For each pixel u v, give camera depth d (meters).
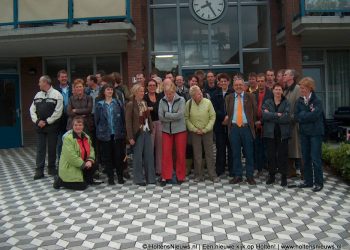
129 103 7.18
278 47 12.16
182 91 7.96
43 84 7.76
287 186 6.88
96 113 7.23
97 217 5.48
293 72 7.14
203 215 5.46
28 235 4.90
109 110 7.21
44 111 7.79
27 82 12.56
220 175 7.79
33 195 6.69
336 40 11.59
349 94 12.60
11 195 6.73
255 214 5.47
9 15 10.13
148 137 7.27
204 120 7.23
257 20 12.25
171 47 12.20
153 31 12.23
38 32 9.95
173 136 7.26
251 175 7.09
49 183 7.47
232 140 7.13
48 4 10.02
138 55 10.76
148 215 5.50
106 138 7.17
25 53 12.04
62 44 10.85
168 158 7.18
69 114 7.53
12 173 8.50
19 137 12.57
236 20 12.20
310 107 6.51
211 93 7.79
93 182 7.29
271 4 12.18
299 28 10.38
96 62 12.41
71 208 5.91
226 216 5.41
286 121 6.78
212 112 7.27
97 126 7.23
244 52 12.23
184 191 6.71
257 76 7.60
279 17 12.15
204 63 12.19
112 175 7.26
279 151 6.91
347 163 7.07
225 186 6.98
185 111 7.32
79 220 5.38
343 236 4.69
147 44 12.09
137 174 7.21
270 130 6.94
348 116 11.67
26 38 10.07
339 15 10.19
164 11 12.23
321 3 10.16
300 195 6.34
